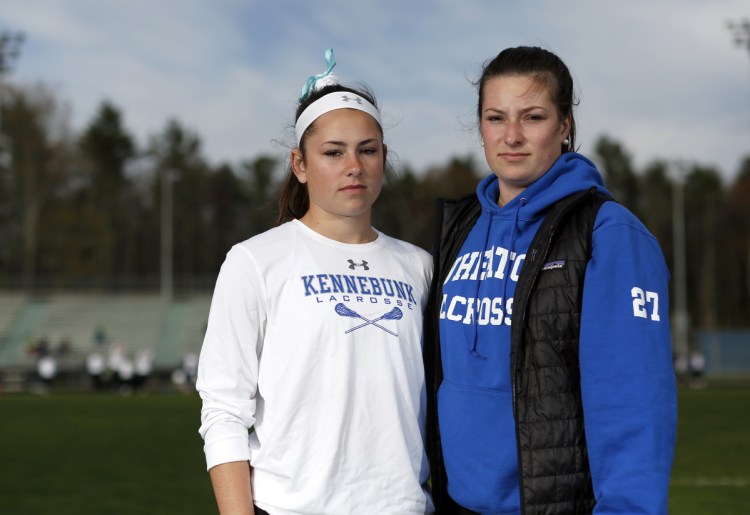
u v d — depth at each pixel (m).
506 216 4.04
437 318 4.20
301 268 4.09
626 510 3.40
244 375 4.01
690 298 93.19
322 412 3.94
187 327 57.53
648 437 3.44
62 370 50.28
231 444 3.88
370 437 3.95
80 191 91.56
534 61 3.95
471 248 4.18
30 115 82.50
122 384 44.47
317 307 4.00
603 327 3.57
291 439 3.94
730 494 12.51
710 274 92.00
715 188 94.81
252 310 4.05
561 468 3.61
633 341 3.52
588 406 3.57
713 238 92.56
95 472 15.33
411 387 4.11
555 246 3.79
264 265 4.06
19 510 11.56
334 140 4.12
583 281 3.71
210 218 99.69
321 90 4.30
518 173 3.97
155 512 11.40
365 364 4.00
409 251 4.47
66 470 15.61
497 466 3.81
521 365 3.71
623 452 3.47
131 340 56.03
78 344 55.25
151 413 29.59
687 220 94.38
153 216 95.81
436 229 4.48
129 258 94.38
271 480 3.93
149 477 14.69
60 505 11.95
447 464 4.03
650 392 3.47
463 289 4.07
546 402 3.66
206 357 4.07
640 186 99.88
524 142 3.94
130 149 95.44
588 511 3.61
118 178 94.38
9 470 15.62
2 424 25.19
